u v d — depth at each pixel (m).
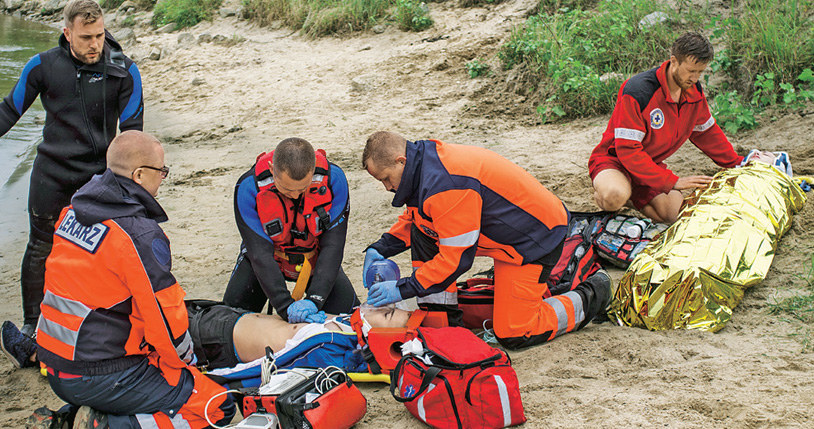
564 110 8.34
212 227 6.22
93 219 2.69
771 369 3.19
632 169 4.64
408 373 3.06
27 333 4.08
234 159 8.16
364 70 11.14
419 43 11.83
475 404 2.88
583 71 8.36
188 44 14.92
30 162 9.00
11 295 5.06
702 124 4.85
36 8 25.09
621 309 3.97
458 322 3.70
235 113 10.24
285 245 3.84
